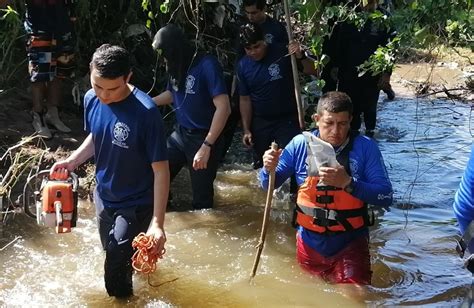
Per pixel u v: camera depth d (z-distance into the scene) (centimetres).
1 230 512
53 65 655
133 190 426
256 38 582
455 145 770
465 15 459
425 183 653
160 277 458
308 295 435
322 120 436
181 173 672
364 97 789
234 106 630
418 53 686
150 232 394
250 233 534
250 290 443
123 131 411
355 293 432
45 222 416
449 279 464
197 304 425
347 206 441
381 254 503
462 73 1001
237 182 650
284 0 497
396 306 425
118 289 422
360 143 440
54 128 686
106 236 434
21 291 432
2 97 724
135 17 766
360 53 760
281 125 609
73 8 675
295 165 455
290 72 600
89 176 590
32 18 643
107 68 392
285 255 496
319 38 523
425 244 521
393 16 485
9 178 575
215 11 743
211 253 497
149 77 802
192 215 567
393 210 590
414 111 909
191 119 558
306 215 451
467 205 323
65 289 437
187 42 548
